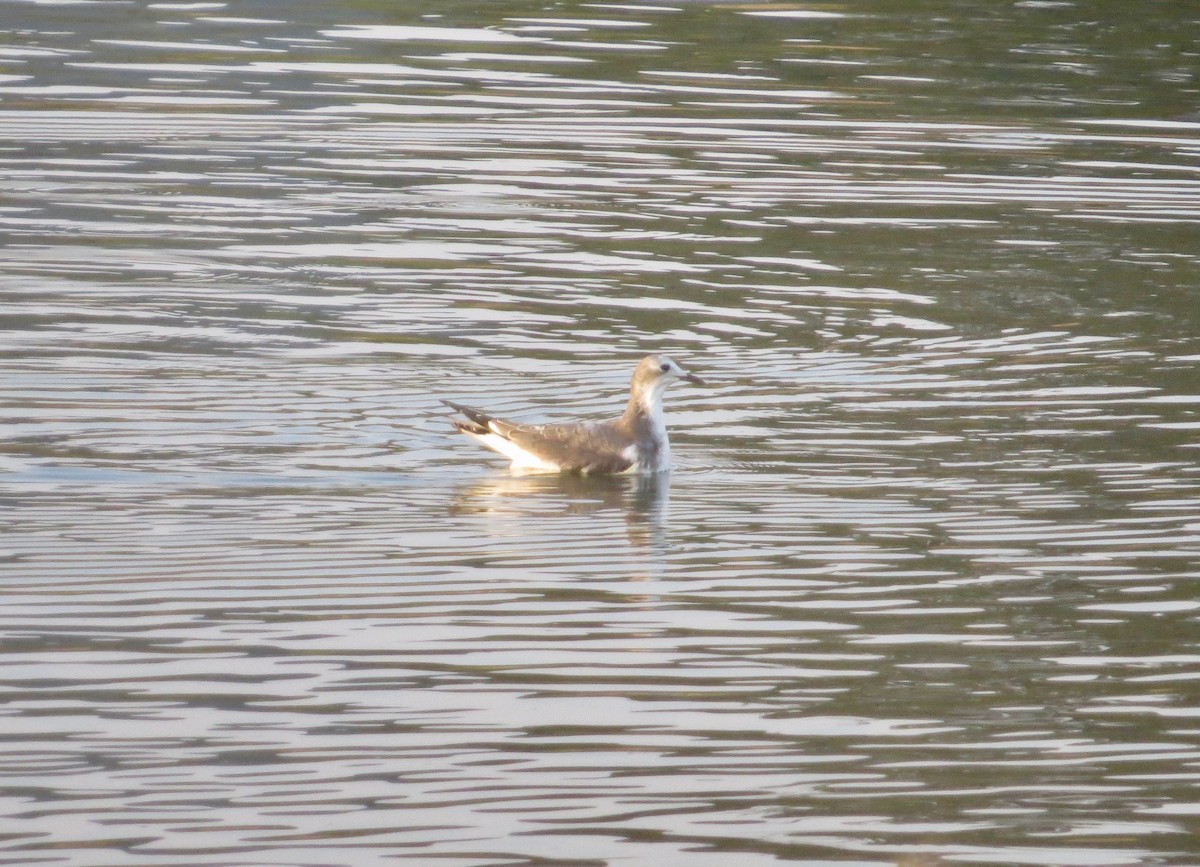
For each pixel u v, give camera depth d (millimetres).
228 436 17375
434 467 16734
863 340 20859
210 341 20203
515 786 10648
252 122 29188
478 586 13672
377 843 10008
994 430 17812
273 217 24969
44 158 27094
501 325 21188
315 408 18312
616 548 14547
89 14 35500
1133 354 20312
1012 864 9883
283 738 11172
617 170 27516
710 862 9883
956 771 10938
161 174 26625
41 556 14109
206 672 12055
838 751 11141
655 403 16750
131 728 11234
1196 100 32000
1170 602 13445
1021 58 34281
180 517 15141
